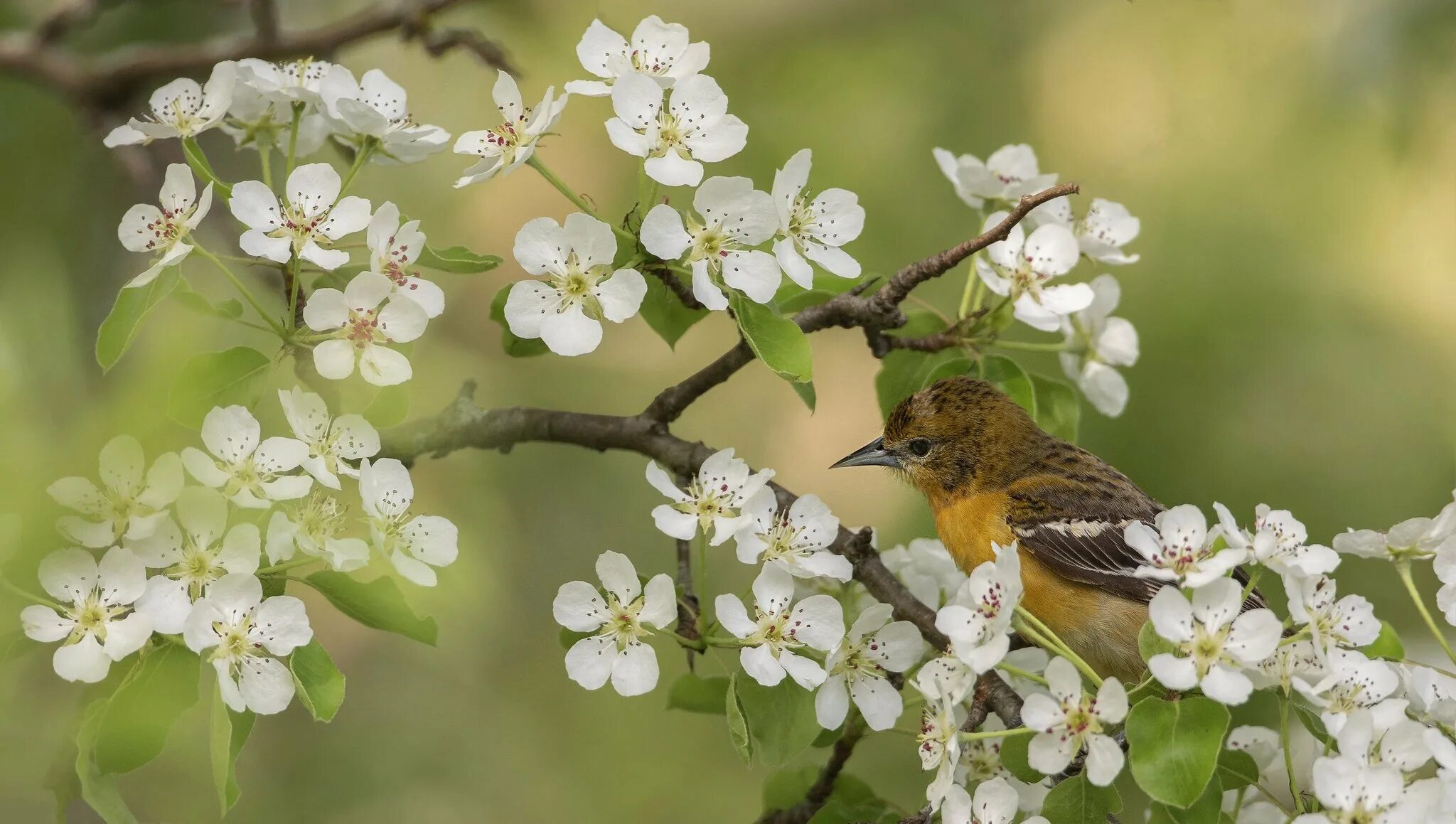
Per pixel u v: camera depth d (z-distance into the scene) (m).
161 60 13.39
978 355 9.80
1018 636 9.77
